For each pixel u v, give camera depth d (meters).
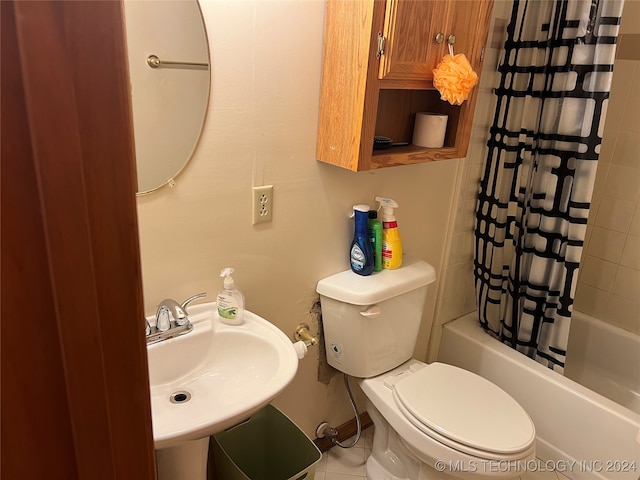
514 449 1.36
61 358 0.35
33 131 0.30
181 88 1.12
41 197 0.31
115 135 0.33
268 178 1.35
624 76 2.08
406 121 1.60
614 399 2.17
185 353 1.24
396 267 1.69
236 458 1.62
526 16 1.70
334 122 1.34
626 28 2.04
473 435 1.40
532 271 1.92
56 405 0.35
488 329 2.13
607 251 2.27
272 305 1.52
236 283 1.40
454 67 1.30
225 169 1.26
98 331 0.36
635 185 2.13
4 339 0.32
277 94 1.28
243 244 1.37
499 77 1.84
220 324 1.31
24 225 0.31
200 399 1.19
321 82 1.35
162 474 1.25
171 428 0.94
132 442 0.41
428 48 1.29
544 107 1.76
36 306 0.33
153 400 1.17
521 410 1.50
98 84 0.32
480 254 2.07
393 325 1.66
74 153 0.32
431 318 2.14
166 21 1.06
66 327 0.34
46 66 0.29
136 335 0.39
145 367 0.40
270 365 1.23
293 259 1.51
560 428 1.85
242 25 1.16
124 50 0.33
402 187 1.74
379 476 1.76
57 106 0.30
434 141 1.53
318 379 1.80
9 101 0.29
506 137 1.85
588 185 1.67
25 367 0.33
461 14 1.33
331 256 1.62
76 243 0.33
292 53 1.27
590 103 1.60
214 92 1.17
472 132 1.88
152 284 1.24
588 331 2.32
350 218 1.62
